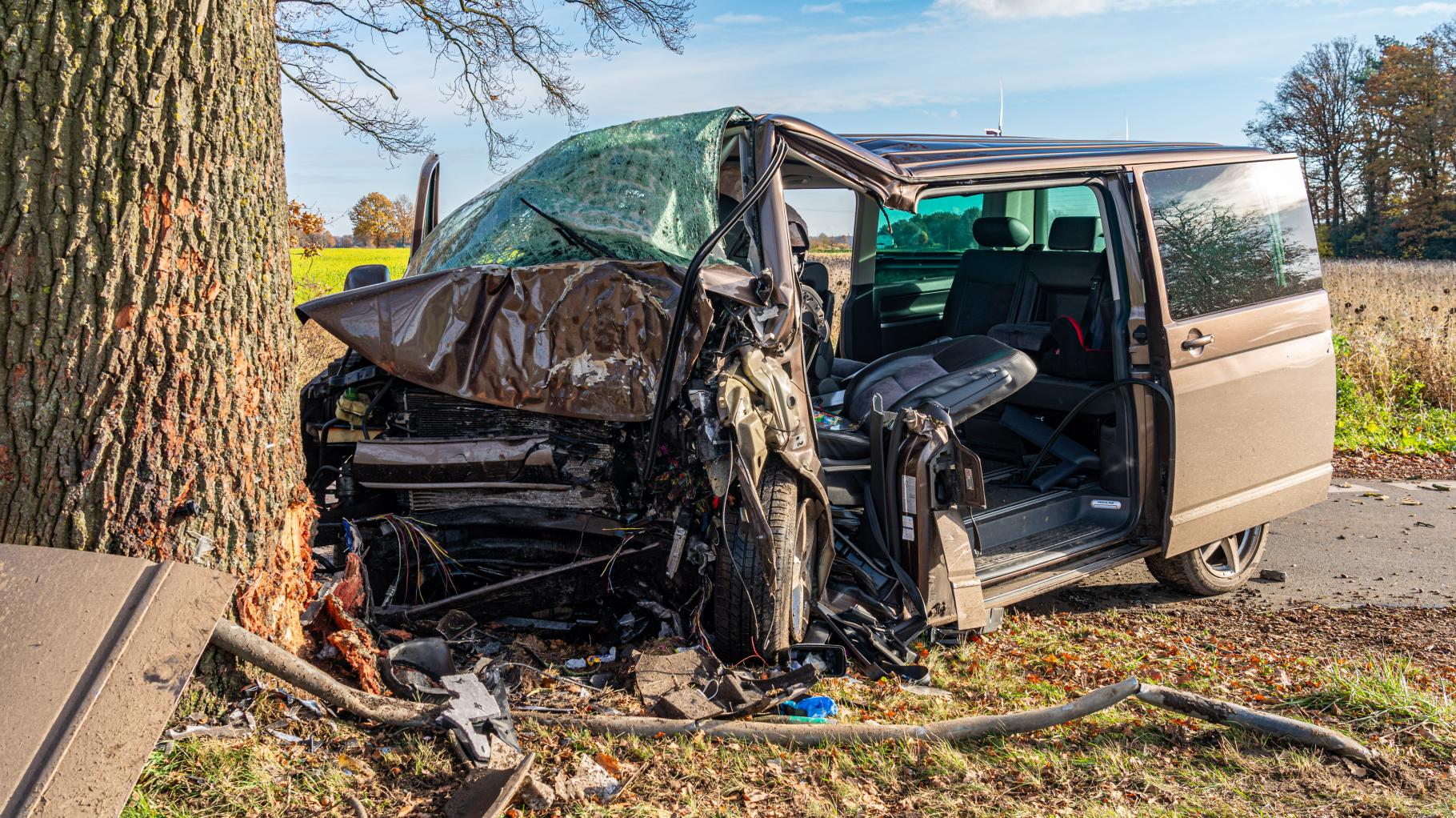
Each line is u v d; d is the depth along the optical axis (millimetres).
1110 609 5309
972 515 4543
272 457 3084
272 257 3088
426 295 3709
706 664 3570
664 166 4070
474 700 3135
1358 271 24078
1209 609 5336
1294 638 4770
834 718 3471
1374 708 3705
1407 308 14359
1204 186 5254
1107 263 5188
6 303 2656
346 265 23281
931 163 4305
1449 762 3344
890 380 4551
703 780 2963
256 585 3006
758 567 3570
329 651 3225
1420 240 51156
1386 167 52000
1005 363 4504
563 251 3955
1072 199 5910
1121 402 4863
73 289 2678
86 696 2396
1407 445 9570
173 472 2830
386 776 2783
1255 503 5258
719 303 3680
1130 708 3754
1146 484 4859
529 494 3734
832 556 4055
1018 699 3799
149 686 2502
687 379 3561
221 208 2881
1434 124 49781
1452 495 7910
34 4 2586
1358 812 2977
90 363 2711
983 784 3076
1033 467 5191
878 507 4211
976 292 6426
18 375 2684
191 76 2768
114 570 2676
